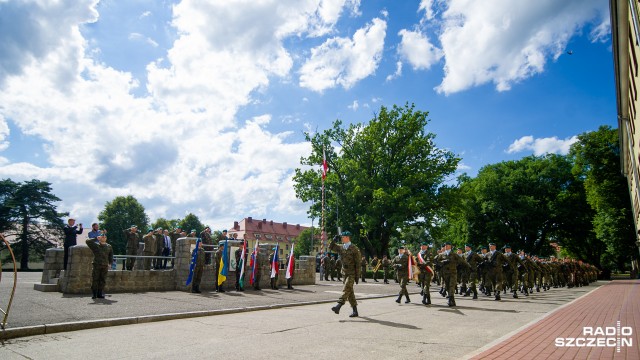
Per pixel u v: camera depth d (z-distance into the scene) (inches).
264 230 4736.7
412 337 293.1
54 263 570.3
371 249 1676.9
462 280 703.1
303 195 1781.5
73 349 247.8
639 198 1111.6
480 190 2214.6
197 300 493.4
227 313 421.4
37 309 370.6
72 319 331.6
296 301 525.7
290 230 5103.3
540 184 2151.8
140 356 230.5
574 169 1841.8
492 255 626.8
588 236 2170.3
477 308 493.0
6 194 2343.8
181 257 610.5
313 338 286.5
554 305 539.2
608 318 397.1
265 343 267.7
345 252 407.5
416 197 1545.3
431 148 1729.8
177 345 260.1
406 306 512.1
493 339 287.3
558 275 1109.7
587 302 585.9
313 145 1797.5
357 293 694.5
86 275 520.7
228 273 669.3
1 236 288.8
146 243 666.8
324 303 536.4
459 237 2343.8
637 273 2257.6
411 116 1729.8
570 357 219.5
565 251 2709.2
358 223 1637.6
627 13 772.6
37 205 2336.4
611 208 1689.2
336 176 1736.0
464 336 298.7
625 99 1083.3
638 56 748.6
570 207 2091.5
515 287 661.9
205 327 331.9
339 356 232.1
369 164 1750.7
